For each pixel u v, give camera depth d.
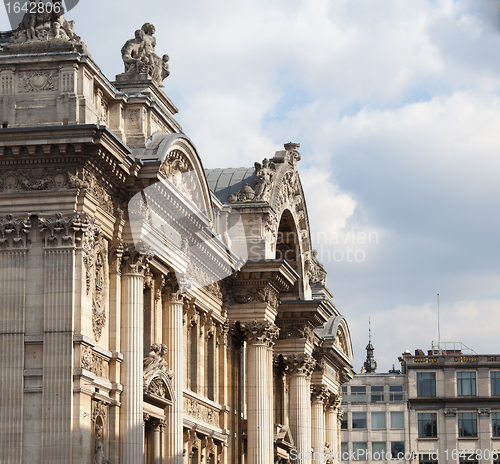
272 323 57.16
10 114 38.19
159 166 40.69
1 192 37.69
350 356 83.44
